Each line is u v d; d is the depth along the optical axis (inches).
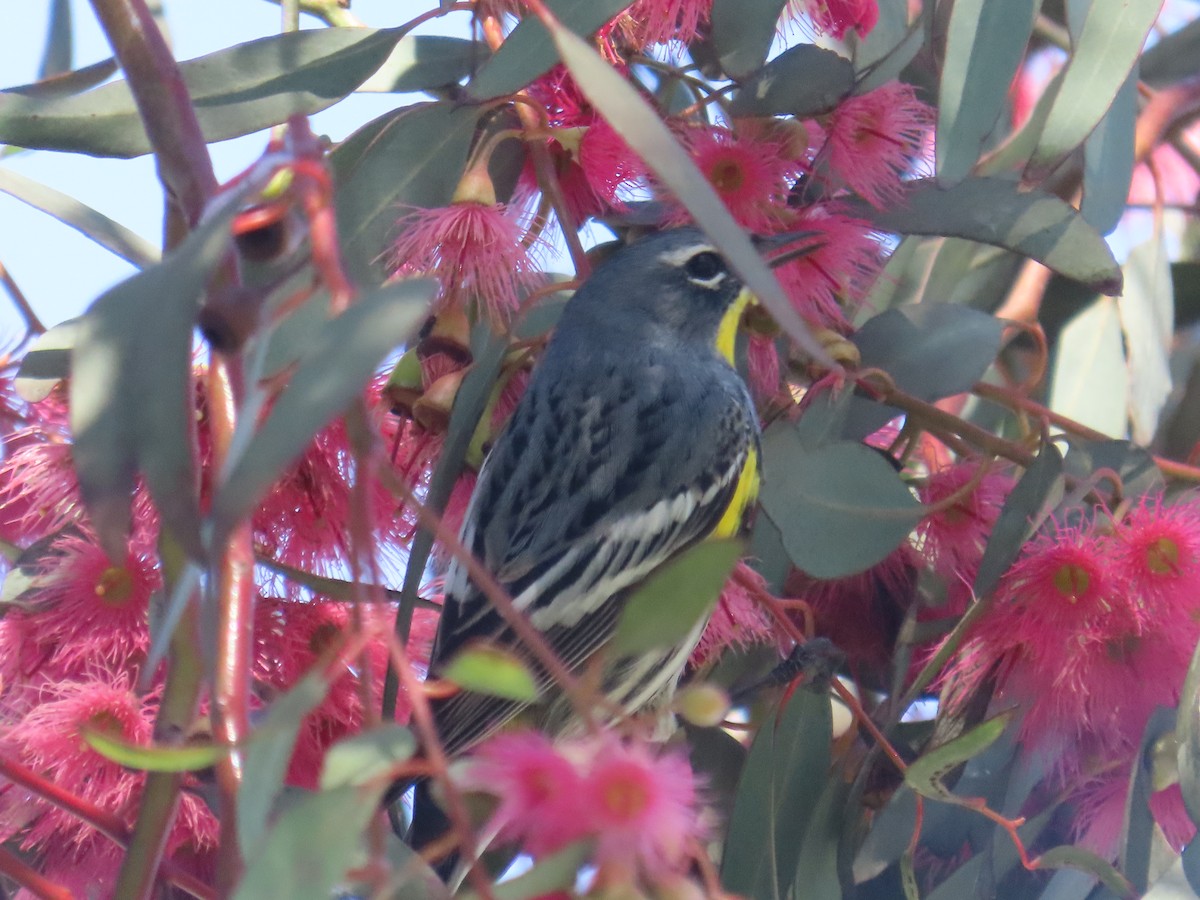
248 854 157.4
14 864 218.8
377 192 293.3
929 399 320.2
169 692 198.7
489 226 279.1
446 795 142.2
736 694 331.0
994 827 295.7
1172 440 422.6
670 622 156.8
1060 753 297.3
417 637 293.4
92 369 140.8
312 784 260.8
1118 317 386.3
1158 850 281.3
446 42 309.7
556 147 307.9
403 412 295.6
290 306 146.3
